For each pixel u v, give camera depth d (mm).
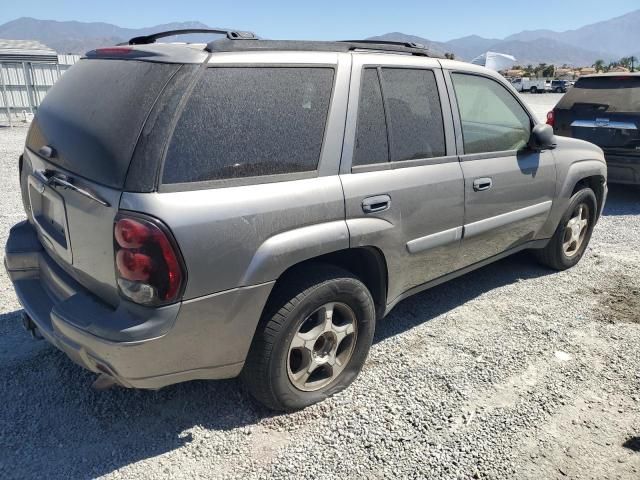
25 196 3377
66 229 2662
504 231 4211
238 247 2480
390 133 3211
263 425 2885
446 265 3801
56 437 2746
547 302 4480
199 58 2475
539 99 41219
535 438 2836
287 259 2654
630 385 3322
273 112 2676
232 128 2525
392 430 2861
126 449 2680
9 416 2885
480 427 2902
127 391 3131
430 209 3441
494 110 4078
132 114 2373
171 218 2291
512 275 5066
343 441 2773
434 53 3721
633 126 7367
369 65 3123
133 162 2297
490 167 3916
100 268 2477
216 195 2436
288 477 2529
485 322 4102
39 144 2975
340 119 2924
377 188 3072
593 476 2590
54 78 18734
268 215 2578
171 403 3039
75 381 3201
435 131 3529
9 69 17891
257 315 2631
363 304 3082
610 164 7660
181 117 2373
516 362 3545
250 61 2621
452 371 3418
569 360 3590
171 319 2357
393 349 3670
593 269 5250
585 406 3109
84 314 2449
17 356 3447
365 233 3004
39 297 2990
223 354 2609
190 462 2609
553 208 4699
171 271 2299
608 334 3951
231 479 2510
